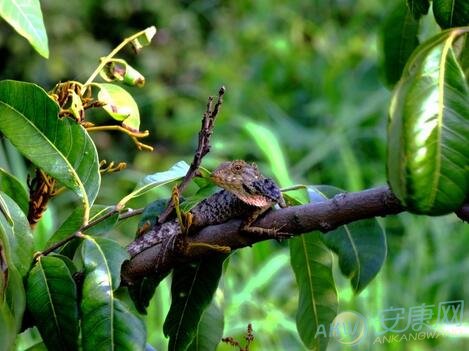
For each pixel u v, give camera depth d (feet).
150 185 3.97
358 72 11.07
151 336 6.44
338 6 12.98
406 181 3.22
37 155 3.81
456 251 8.03
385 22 4.53
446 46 3.32
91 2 13.33
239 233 3.80
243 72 12.32
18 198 4.09
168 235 3.83
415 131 3.24
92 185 3.85
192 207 3.88
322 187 4.10
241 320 6.81
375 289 6.75
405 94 3.28
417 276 7.68
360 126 10.18
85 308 3.59
